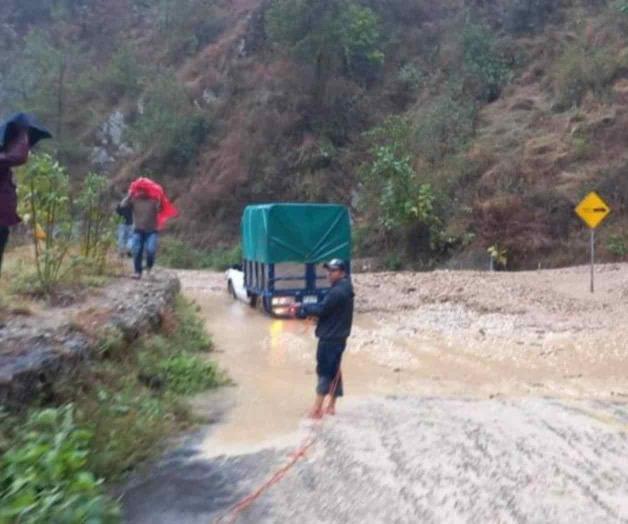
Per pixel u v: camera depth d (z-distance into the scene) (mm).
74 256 13547
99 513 5000
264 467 6699
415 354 12523
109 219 15102
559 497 5980
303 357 12148
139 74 52969
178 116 46281
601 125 34281
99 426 6770
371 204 36500
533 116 37375
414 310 17688
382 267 33875
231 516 5598
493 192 33781
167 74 50562
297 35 44281
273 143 43094
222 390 9742
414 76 44906
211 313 17391
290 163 42156
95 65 57312
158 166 45906
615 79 36406
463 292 19969
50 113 50031
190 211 42781
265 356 12188
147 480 6340
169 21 57312
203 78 49750
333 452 7121
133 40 59438
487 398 9477
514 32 44781
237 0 58344
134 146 48531
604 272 23875
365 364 11664
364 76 45656
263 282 16969
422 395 9625
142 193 15227
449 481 6336
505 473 6539
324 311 8461
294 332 14703
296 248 16641
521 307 17859
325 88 44000
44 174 11266
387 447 7281
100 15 62750
